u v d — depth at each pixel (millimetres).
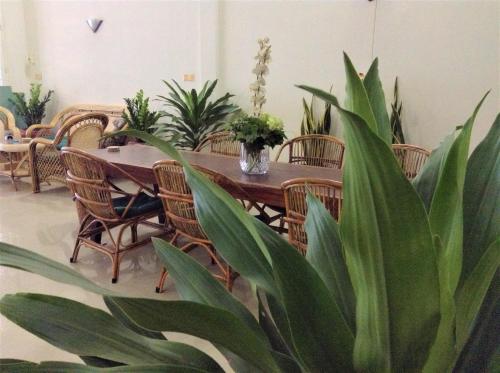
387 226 374
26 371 475
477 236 553
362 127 344
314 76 4680
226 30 5125
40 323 518
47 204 4484
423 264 382
